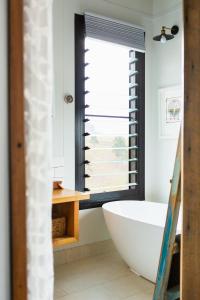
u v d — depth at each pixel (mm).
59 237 2318
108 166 3170
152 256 2275
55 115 2777
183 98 1127
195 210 1120
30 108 877
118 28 3066
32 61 878
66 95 2832
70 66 2857
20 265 834
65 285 2387
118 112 3230
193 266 1122
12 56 818
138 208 3014
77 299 2174
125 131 3303
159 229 2188
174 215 1363
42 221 889
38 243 882
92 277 2533
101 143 3109
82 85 2936
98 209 3064
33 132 880
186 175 1128
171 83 3219
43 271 891
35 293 876
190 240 1127
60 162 2812
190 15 1106
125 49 3215
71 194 2320
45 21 898
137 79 3326
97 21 2922
